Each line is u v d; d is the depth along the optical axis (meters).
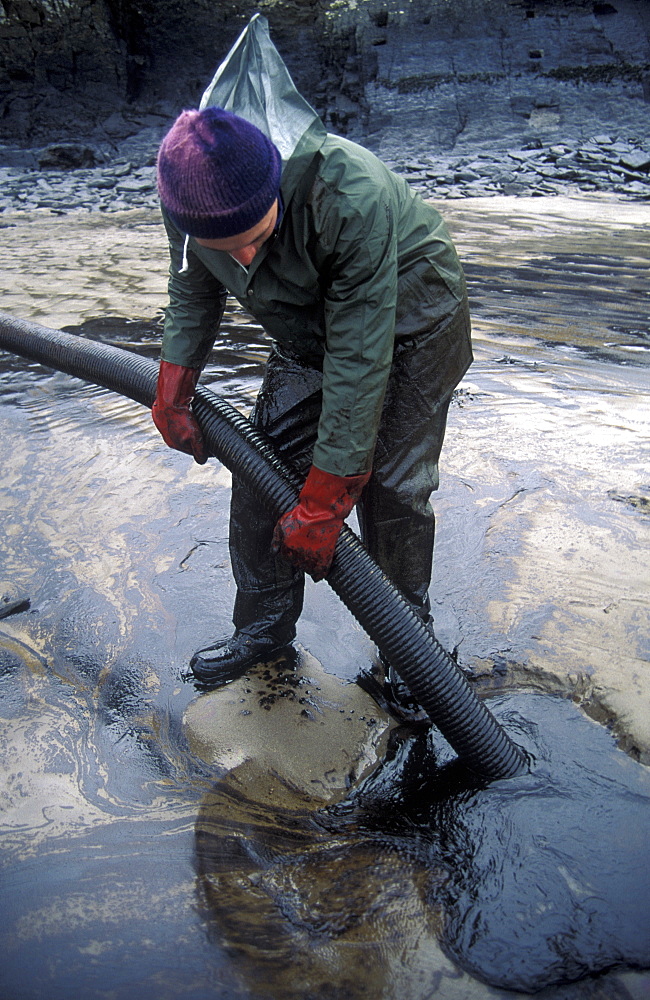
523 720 2.31
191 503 3.46
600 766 2.15
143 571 3.02
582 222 9.61
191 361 2.17
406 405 2.13
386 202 1.73
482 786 2.10
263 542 2.36
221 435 2.19
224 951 1.69
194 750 2.26
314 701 2.44
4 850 1.94
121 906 1.79
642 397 4.50
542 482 3.54
